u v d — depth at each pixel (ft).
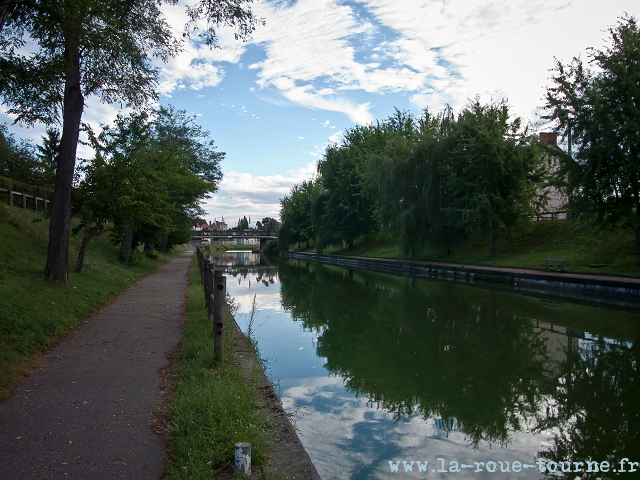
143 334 26.63
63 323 27.04
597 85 58.54
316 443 17.51
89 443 12.24
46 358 20.98
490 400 22.75
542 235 94.63
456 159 94.07
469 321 43.91
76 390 16.65
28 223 57.62
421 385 25.12
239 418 13.38
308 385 25.12
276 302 58.70
